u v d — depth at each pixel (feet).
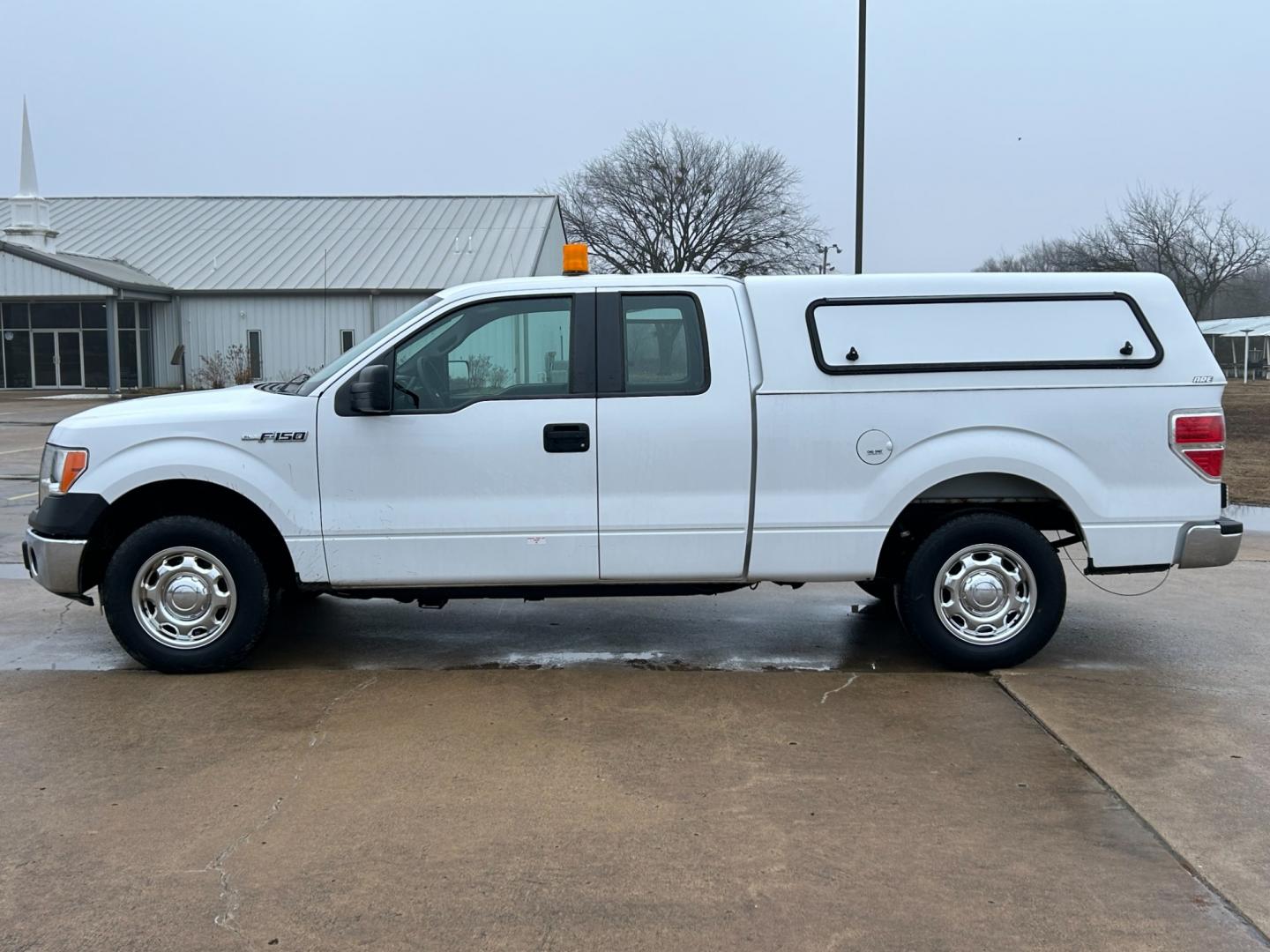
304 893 10.82
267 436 17.26
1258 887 11.02
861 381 17.46
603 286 17.66
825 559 17.72
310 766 14.02
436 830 12.20
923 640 18.19
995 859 11.59
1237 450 61.67
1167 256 168.66
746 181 152.66
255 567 17.71
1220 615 22.76
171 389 117.50
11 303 118.01
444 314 17.57
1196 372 17.75
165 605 17.76
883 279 17.71
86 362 119.03
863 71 58.75
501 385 17.61
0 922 10.25
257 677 17.98
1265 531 34.71
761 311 17.58
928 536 18.16
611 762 14.24
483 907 10.58
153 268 122.11
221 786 13.37
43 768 13.92
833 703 16.75
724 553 17.66
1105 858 11.62
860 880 11.13
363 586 17.63
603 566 17.61
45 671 18.24
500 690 17.34
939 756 14.46
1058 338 17.67
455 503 17.42
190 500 18.38
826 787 13.42
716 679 18.08
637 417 17.37
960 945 9.96
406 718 15.89
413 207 137.18
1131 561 17.83
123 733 15.16
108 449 17.28
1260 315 224.12
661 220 153.89
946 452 17.52
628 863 11.46
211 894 10.78
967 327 17.62
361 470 17.33
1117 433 17.67
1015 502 18.51
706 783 13.56
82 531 17.19
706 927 10.24
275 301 117.50
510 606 23.94
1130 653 19.72
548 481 17.42
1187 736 15.24
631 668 18.79
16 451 56.85
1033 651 18.24
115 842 11.88
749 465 17.52
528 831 12.19
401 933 10.12
